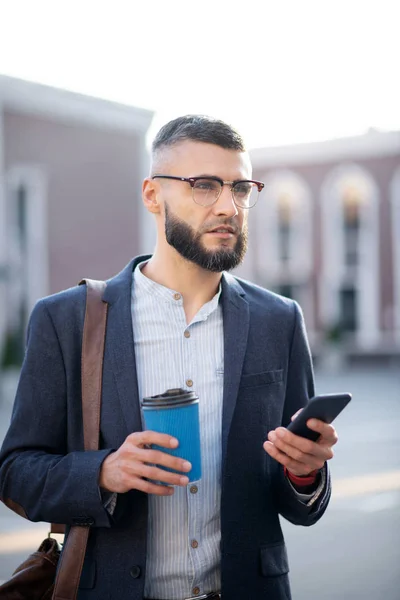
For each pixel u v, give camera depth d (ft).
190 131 6.63
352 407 49.78
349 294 90.02
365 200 88.69
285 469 6.60
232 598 6.44
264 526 6.72
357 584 16.08
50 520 6.45
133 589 6.31
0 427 42.86
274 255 91.76
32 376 6.74
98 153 70.38
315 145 88.89
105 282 7.09
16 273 65.92
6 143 63.82
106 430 6.56
